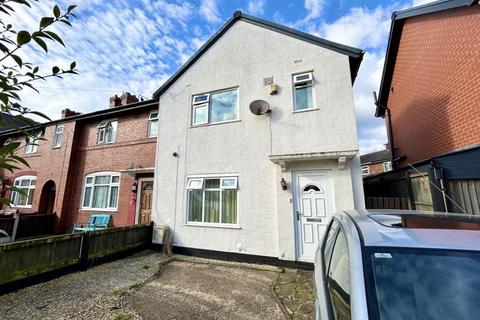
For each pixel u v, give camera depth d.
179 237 7.67
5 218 9.39
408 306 1.58
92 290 4.73
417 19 7.43
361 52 6.57
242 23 8.27
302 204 6.36
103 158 11.16
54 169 12.03
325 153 5.89
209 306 4.15
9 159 1.06
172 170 8.30
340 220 2.72
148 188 9.63
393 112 10.25
